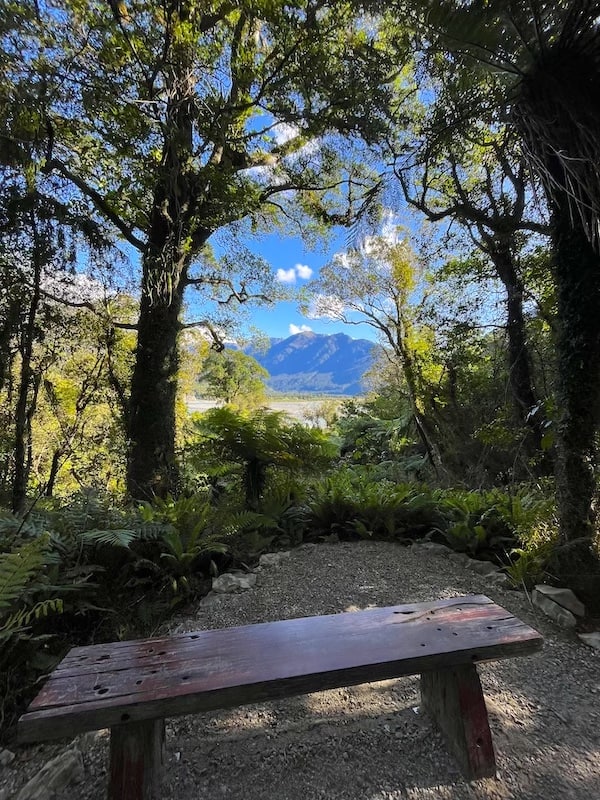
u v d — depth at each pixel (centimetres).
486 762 141
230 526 362
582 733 159
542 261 504
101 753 154
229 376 1497
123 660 138
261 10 438
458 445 780
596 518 253
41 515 289
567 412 257
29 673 186
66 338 523
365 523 424
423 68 296
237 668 132
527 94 218
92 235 468
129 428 604
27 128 378
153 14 412
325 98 511
